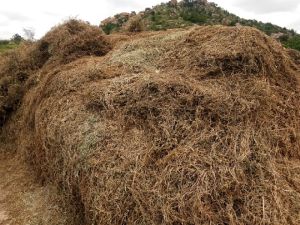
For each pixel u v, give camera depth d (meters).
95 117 3.94
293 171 3.31
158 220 2.79
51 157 4.39
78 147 3.71
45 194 4.52
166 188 2.93
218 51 4.29
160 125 3.49
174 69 4.47
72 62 5.77
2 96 6.55
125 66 4.87
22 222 4.07
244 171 3.06
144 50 5.18
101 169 3.32
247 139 3.30
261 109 3.67
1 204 4.49
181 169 3.02
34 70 6.79
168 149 3.27
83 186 3.50
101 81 4.55
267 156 3.25
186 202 2.81
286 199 2.96
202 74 4.14
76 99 4.44
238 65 4.10
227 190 2.89
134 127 3.62
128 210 2.96
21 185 4.88
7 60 7.36
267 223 2.71
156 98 3.74
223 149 3.20
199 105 3.57
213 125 3.44
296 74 4.65
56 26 7.06
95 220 3.21
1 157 5.91
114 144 3.48
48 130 4.45
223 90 3.84
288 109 3.97
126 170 3.19
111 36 7.11
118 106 3.88
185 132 3.38
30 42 8.13
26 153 5.40
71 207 3.93
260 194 2.90
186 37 5.04
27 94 6.27
